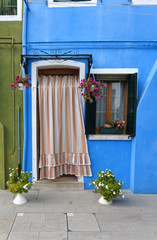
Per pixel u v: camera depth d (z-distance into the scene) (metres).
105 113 4.91
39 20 4.46
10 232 3.01
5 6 4.49
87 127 4.49
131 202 4.07
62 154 4.68
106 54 4.52
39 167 4.55
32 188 4.55
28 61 4.50
